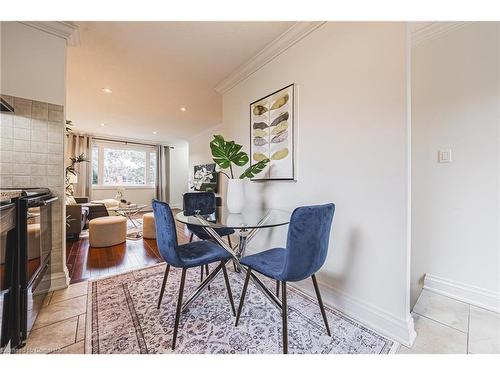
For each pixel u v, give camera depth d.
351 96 1.61
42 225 1.72
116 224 3.37
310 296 1.89
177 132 6.28
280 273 1.27
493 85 1.66
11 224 1.19
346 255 1.65
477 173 1.73
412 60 2.01
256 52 2.37
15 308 1.23
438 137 1.90
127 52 2.37
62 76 1.99
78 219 3.60
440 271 1.91
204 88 3.27
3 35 1.75
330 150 1.75
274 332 1.43
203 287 1.71
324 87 1.79
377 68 1.46
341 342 1.34
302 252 1.23
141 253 3.00
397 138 1.37
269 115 2.31
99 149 6.63
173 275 2.29
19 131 1.82
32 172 1.87
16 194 1.24
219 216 1.91
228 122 3.07
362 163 1.54
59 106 1.98
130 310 1.65
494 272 1.67
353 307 1.59
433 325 1.48
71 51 2.33
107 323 1.50
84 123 5.29
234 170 2.87
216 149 2.19
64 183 2.02
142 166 7.48
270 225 1.56
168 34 2.07
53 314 1.59
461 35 1.78
